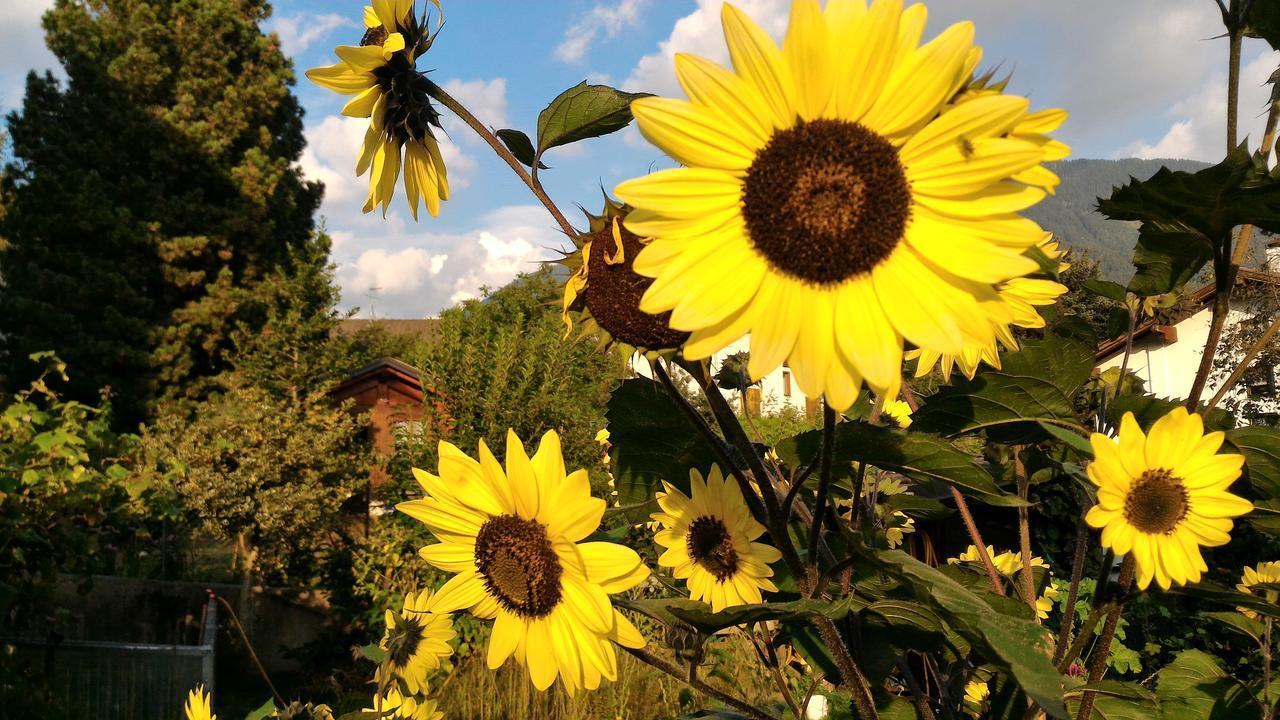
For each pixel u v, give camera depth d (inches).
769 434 179.3
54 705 68.1
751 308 15.1
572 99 20.5
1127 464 21.4
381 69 22.1
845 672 18.6
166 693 80.7
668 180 15.2
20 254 266.4
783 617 17.5
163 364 268.4
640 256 15.3
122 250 271.3
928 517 31.7
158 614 127.0
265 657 145.2
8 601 55.7
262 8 310.5
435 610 19.7
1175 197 19.5
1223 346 155.4
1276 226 19.4
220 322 272.5
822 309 15.0
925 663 26.1
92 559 76.7
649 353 17.8
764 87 15.1
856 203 14.9
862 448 19.1
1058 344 22.3
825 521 22.7
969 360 22.8
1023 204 14.6
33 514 68.4
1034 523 81.8
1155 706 21.3
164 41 289.9
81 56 277.6
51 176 260.1
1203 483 21.2
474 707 88.5
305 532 163.8
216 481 155.3
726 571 23.5
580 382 163.8
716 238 15.2
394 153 22.5
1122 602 21.8
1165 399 24.1
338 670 133.4
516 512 19.6
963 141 14.8
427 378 162.6
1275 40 20.3
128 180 282.5
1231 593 20.3
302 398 202.5
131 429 264.7
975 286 14.7
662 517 24.1
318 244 220.5
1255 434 21.5
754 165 15.3
